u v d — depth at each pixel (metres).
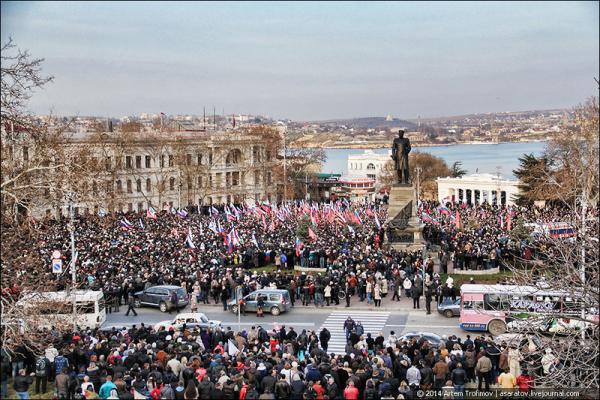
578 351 35.19
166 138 157.88
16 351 44.09
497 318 55.12
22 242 51.12
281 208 110.38
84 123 156.50
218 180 169.12
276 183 173.62
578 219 49.16
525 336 40.31
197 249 82.44
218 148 167.38
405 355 41.44
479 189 182.12
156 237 91.50
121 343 44.38
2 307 42.31
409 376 38.91
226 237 81.12
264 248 84.06
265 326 60.25
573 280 36.94
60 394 38.50
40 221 63.91
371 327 59.62
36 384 42.25
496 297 55.91
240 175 173.88
